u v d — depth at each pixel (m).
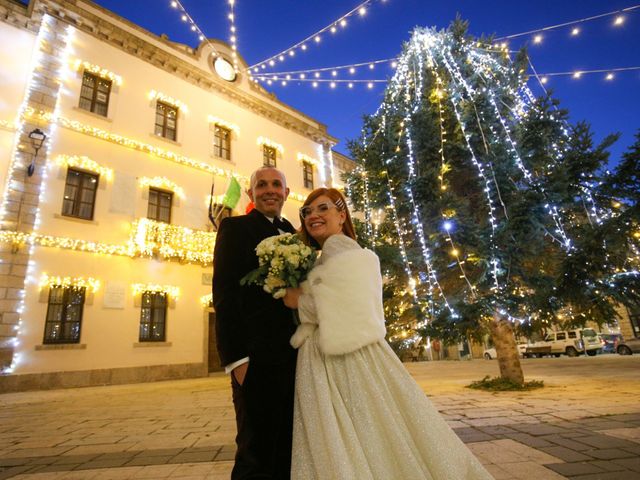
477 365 16.73
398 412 1.43
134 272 12.40
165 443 3.91
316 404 1.44
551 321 7.04
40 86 11.80
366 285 1.57
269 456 1.47
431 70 8.87
